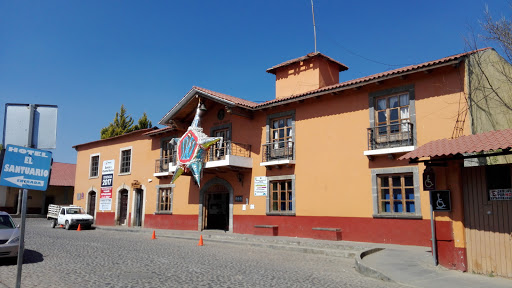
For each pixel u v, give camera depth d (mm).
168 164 24422
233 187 20469
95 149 30719
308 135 17609
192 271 9516
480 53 12922
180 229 23031
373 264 10102
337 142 16484
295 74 21641
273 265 10820
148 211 25359
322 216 16562
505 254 8477
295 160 17891
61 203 41188
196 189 22703
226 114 21469
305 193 17328
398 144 14562
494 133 8984
